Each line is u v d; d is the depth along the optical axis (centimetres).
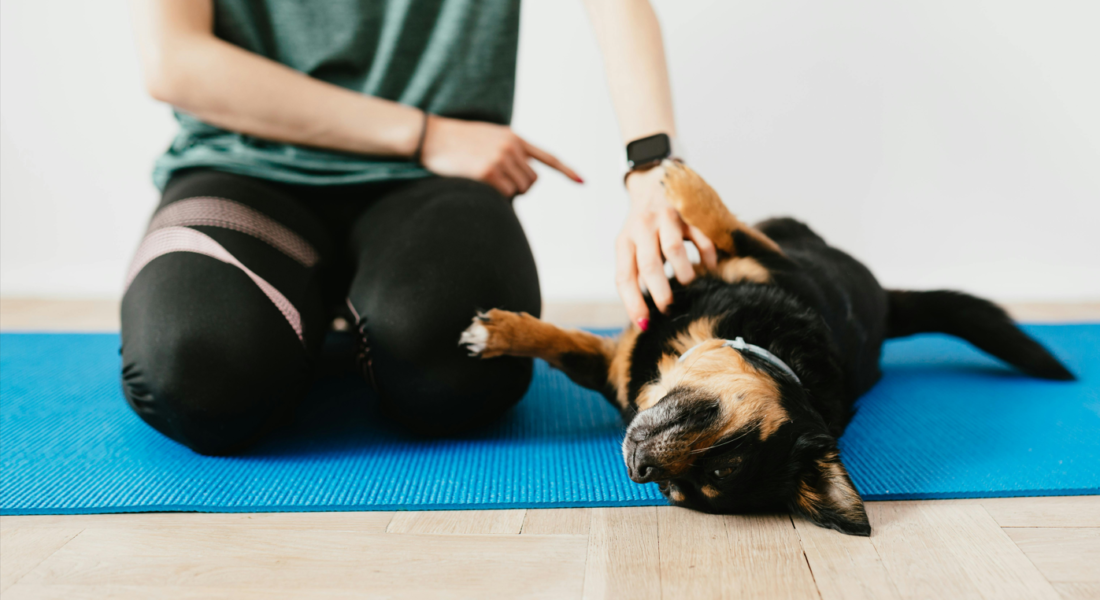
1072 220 303
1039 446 149
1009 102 294
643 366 153
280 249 149
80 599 95
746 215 314
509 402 158
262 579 100
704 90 303
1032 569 102
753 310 147
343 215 175
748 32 296
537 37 300
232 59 152
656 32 173
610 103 304
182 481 130
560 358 158
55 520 117
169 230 143
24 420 161
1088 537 111
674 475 117
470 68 176
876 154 304
